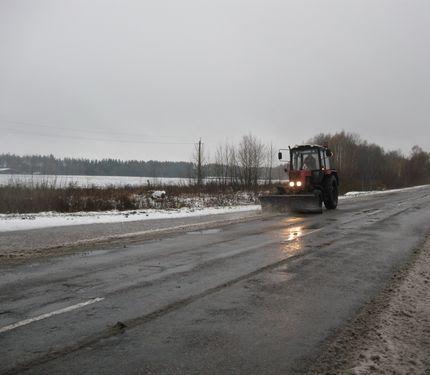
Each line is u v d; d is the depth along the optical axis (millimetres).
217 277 6309
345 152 59281
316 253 8180
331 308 4930
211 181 29828
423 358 3676
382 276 6430
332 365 3506
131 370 3375
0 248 8812
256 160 32094
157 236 10484
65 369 3383
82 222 13555
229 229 11766
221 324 4391
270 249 8602
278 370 3402
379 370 3439
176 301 5148
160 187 27531
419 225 12531
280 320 4527
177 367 3434
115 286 5816
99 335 4078
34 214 15898
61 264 7254
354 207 19516
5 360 3543
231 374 3324
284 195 16703
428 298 5359
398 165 79500
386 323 4480
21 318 4543
